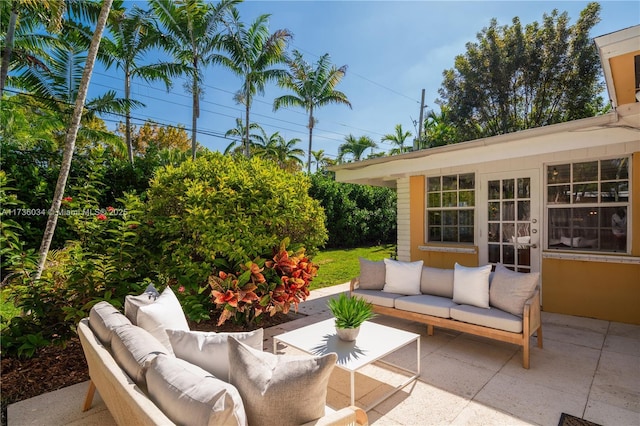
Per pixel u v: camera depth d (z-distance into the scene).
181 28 10.83
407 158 5.60
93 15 9.02
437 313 3.79
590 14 12.12
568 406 2.52
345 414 1.54
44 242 3.91
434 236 6.52
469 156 4.96
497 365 3.24
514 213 5.48
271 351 3.61
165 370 1.48
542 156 5.17
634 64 2.96
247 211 3.92
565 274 4.88
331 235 13.16
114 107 9.64
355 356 2.52
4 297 3.80
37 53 8.71
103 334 2.09
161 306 2.35
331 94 15.96
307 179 4.87
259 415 1.41
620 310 4.46
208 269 3.80
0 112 8.62
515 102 13.62
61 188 4.08
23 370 3.02
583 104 12.38
